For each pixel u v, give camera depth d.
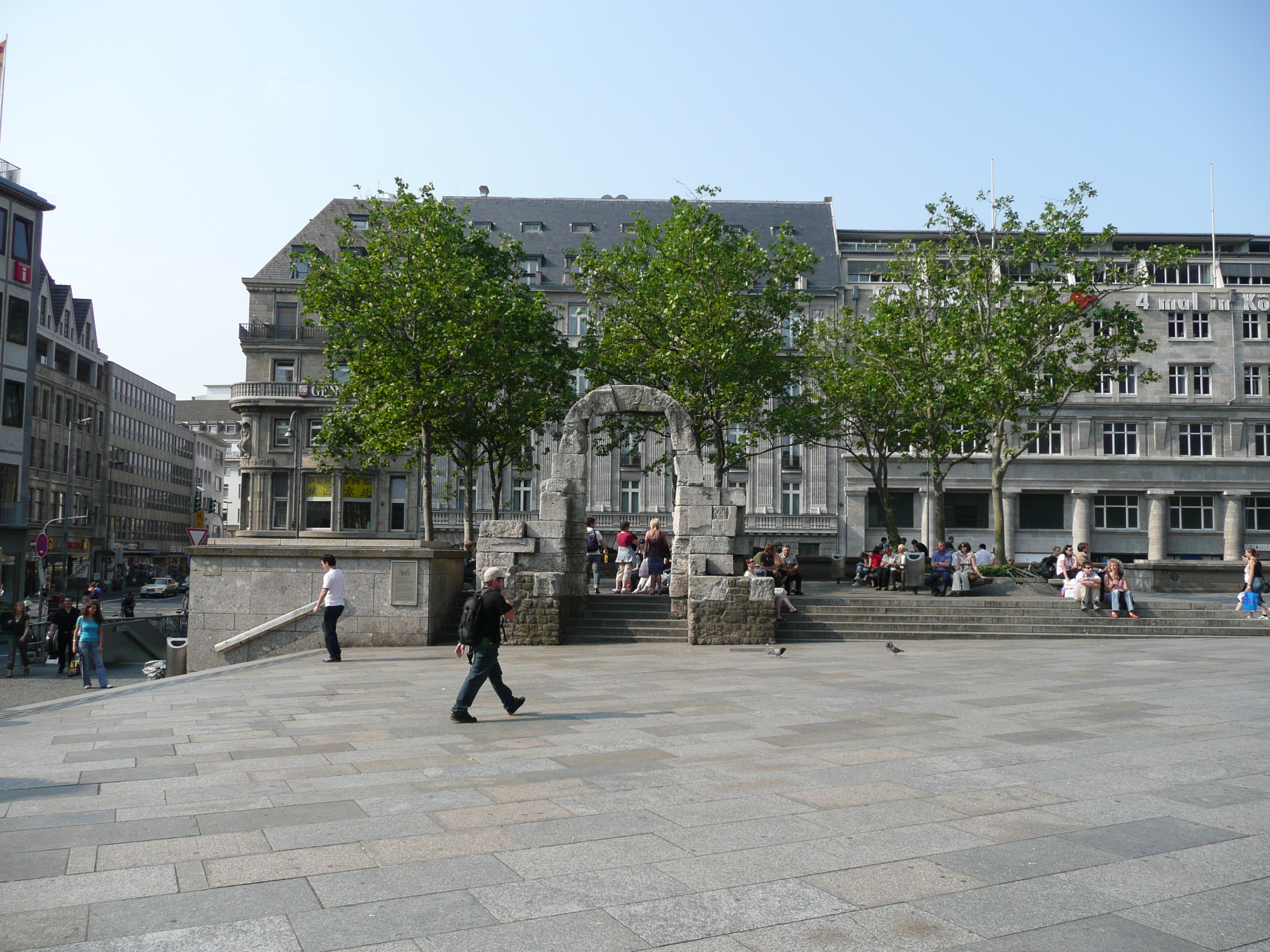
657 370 33.44
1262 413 57.88
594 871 5.59
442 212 33.06
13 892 5.23
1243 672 15.49
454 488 60.31
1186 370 58.53
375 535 60.06
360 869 5.63
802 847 6.06
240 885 5.35
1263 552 49.09
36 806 7.05
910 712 11.36
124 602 43.38
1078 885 5.37
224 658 20.23
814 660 17.69
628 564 29.03
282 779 7.93
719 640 20.89
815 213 68.06
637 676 15.17
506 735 9.95
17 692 23.84
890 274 36.00
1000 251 32.91
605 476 60.38
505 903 5.09
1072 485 57.38
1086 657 18.02
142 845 6.09
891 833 6.36
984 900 5.16
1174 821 6.66
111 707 12.38
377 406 33.06
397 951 4.48
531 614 20.72
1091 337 56.97
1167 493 57.22
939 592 26.67
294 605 20.41
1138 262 32.50
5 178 49.06
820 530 60.16
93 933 4.67
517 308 33.53
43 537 40.31
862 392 36.91
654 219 68.00
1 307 48.66
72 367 73.69
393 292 32.03
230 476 138.62
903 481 58.06
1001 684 14.02
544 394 36.97
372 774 8.09
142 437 95.25
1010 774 8.09
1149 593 33.28
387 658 17.94
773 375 35.12
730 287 33.31
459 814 6.83
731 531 22.12
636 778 7.92
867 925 4.81
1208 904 5.09
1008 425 55.22
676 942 4.59
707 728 10.32
